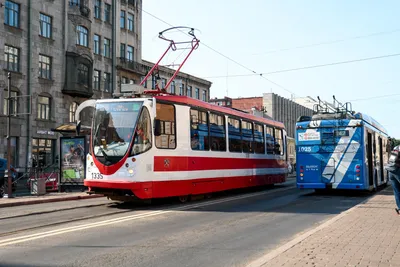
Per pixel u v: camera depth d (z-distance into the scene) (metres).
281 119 73.38
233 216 12.20
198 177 15.83
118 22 45.44
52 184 21.62
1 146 31.28
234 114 19.14
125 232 9.58
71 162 20.94
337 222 10.27
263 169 21.80
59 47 37.09
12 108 32.72
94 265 6.73
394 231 8.98
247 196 18.66
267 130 22.94
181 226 10.44
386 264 6.20
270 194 19.78
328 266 6.09
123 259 7.12
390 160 11.70
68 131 23.55
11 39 32.62
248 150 20.22
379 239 8.09
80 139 20.88
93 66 41.16
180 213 12.84
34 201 16.47
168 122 14.66
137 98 14.09
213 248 8.00
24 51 33.78
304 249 7.23
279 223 10.98
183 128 15.23
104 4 43.53
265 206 14.75
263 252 7.70
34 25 34.62
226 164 17.91
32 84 34.16
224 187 17.67
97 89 41.91
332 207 14.46
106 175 13.73
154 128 13.78
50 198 17.28
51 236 9.06
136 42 48.84
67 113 37.78
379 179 21.84
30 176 21.83
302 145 18.67
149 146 13.78
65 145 21.06
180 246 8.16
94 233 9.45
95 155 14.04
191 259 7.16
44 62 35.75
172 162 14.59
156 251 7.73
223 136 17.91
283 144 25.28
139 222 11.02
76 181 20.86
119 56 45.41
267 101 70.56
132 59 48.09
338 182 17.95
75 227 10.17
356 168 17.70
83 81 38.91
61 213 12.89
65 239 8.76
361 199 17.16
